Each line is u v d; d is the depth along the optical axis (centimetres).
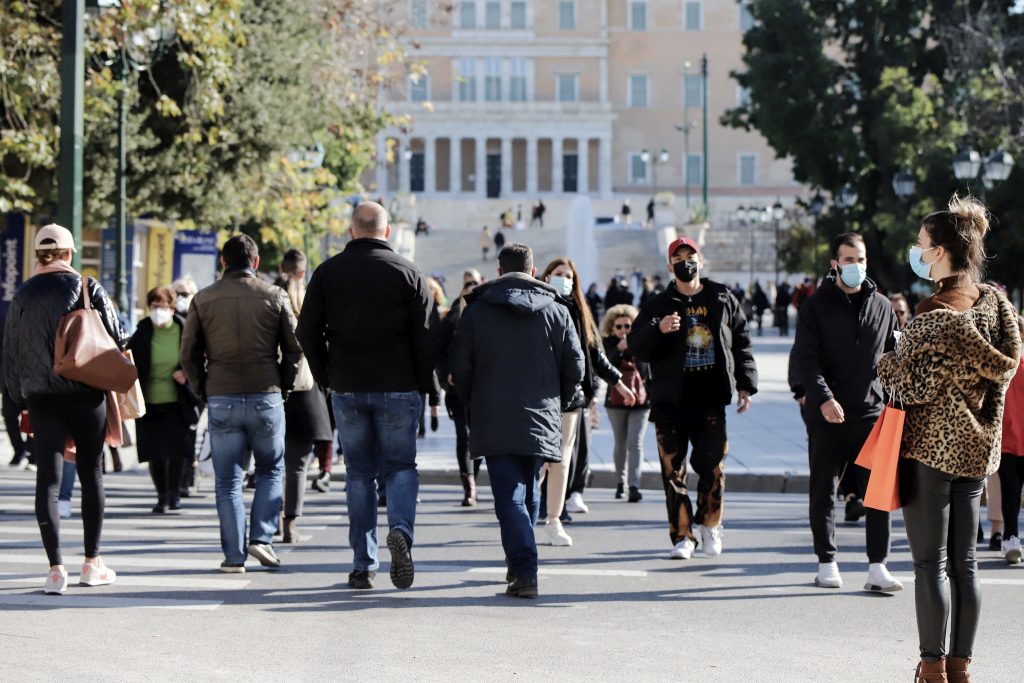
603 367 1666
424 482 2472
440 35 16475
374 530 1423
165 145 3831
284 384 1518
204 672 1043
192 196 3881
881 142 6378
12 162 3534
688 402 1636
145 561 1561
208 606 1301
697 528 1786
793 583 1487
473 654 1117
